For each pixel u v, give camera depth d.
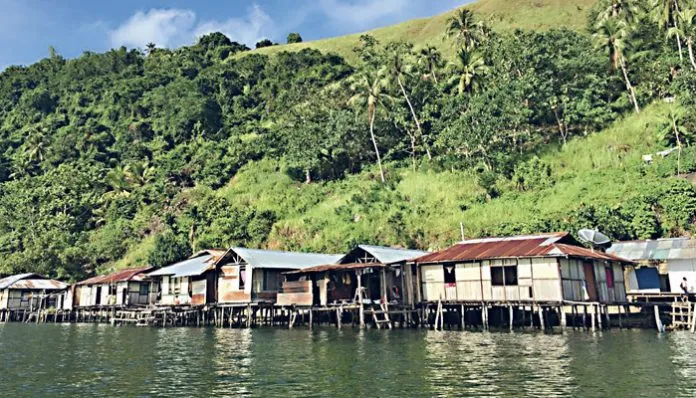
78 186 97.12
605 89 73.12
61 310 67.31
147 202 90.00
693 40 69.94
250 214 73.38
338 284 45.69
